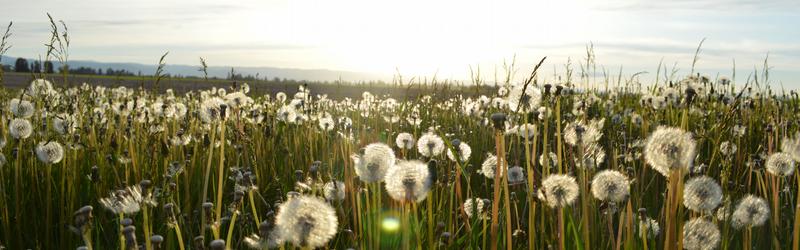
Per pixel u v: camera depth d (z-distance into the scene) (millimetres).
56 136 4520
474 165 4691
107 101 7191
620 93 8258
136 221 3170
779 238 2748
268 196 3965
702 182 2186
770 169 2764
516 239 2830
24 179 3939
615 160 3240
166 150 3965
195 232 3170
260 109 6227
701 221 2203
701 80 6777
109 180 4062
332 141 4906
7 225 3188
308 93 6871
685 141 2018
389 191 2107
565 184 2293
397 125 5844
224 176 4195
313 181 2848
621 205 2979
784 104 6086
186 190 3508
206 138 4289
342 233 2836
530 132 3709
